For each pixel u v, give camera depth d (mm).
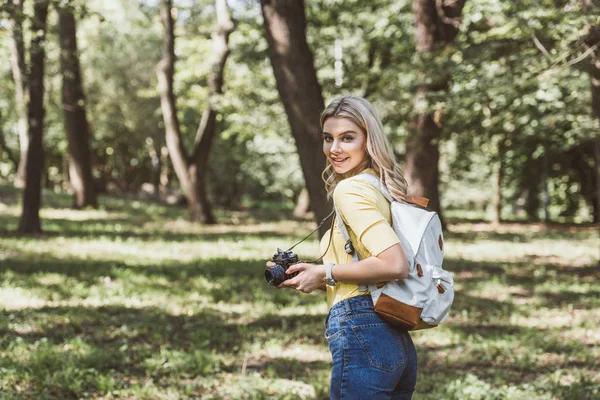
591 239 22156
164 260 13828
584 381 5938
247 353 7008
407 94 12930
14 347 6598
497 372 6324
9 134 42188
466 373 6441
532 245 19516
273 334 7766
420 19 16891
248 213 31891
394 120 13727
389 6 21234
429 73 12164
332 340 2729
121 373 6129
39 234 17734
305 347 7305
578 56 10352
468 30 14656
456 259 15406
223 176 41750
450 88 14172
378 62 24141
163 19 23312
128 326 7867
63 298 9461
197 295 10102
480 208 48938
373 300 2654
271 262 2797
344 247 2781
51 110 34969
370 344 2645
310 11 24844
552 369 6555
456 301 10086
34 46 15406
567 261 15719
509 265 14555
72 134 27141
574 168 33938
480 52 11734
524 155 31125
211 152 40188
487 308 9617
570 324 8594
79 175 27406
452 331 8078
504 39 11555
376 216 2650
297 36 10617
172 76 23938
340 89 14469
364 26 23734
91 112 34219
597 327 8461
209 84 23891
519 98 12477
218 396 5434
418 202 2836
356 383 2631
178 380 5910
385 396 2639
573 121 16453
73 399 5352
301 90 10578
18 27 11859
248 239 19125
